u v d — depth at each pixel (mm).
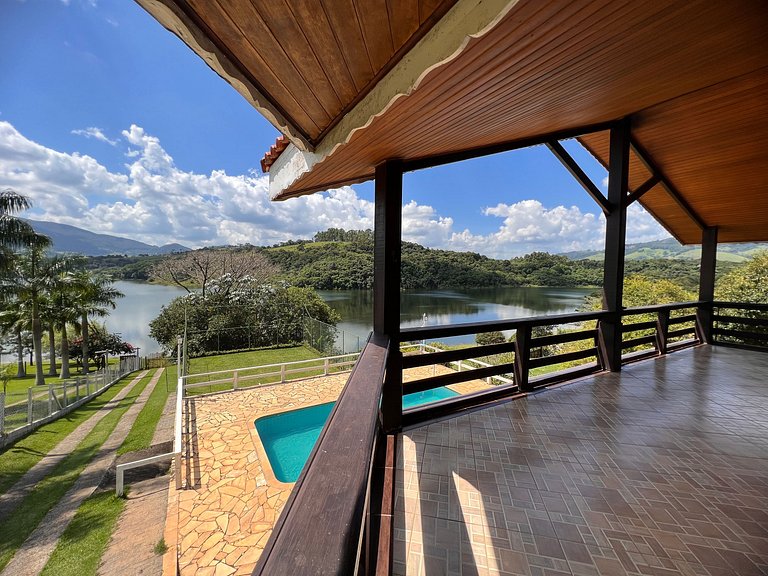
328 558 479
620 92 2295
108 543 4121
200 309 15516
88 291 16828
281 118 1479
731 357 4551
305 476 727
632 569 1381
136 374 17984
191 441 5426
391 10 885
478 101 1631
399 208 2447
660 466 2090
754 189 4129
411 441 2402
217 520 3754
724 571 1366
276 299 16922
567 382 3541
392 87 1170
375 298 2588
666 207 5082
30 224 13305
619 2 1097
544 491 1866
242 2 814
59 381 15781
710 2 1326
